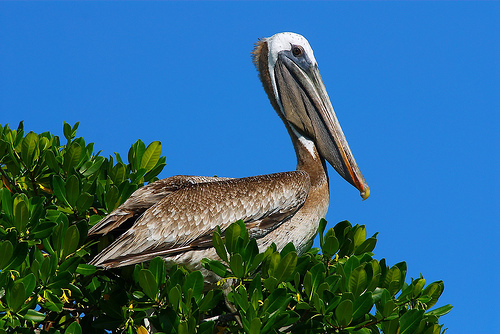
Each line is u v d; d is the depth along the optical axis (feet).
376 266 33.68
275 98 49.65
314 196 44.42
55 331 31.96
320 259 38.14
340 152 47.06
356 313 31.58
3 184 40.40
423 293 36.55
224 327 37.32
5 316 30.60
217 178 46.09
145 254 38.86
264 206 41.73
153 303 32.76
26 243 31.50
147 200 40.24
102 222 38.32
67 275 32.19
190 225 40.04
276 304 31.65
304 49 49.47
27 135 39.70
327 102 48.42
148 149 45.37
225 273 33.42
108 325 33.40
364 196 46.57
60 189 37.68
